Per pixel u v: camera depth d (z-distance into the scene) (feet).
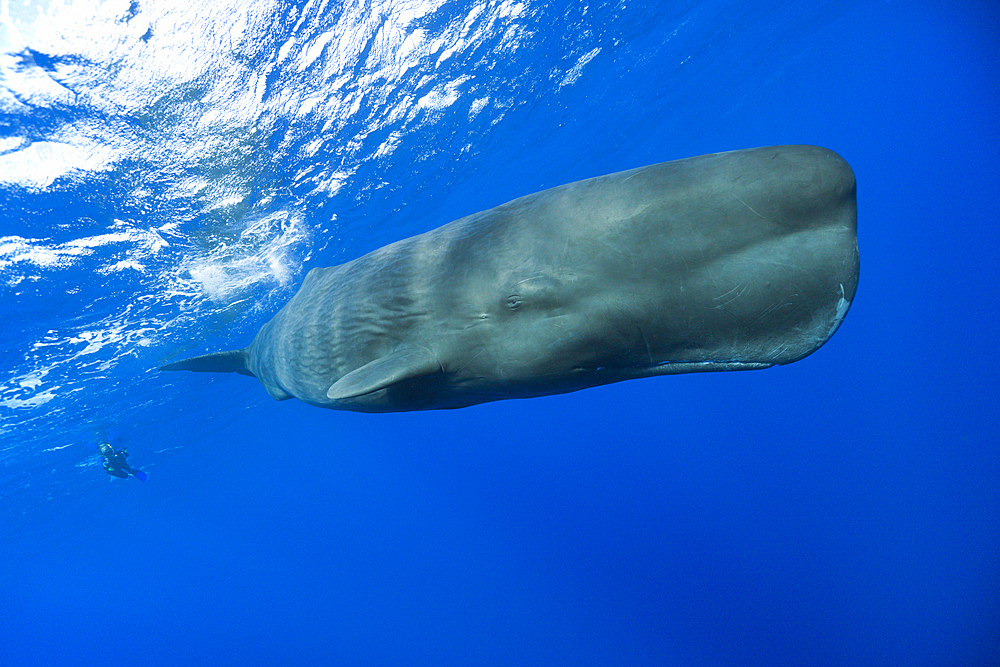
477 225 9.93
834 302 6.20
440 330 9.81
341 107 27.50
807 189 6.27
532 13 30.53
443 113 34.14
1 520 67.56
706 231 6.76
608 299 7.65
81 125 19.95
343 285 12.13
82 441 53.62
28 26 16.22
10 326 28.02
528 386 9.52
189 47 19.61
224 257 32.50
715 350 7.18
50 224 23.09
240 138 24.64
